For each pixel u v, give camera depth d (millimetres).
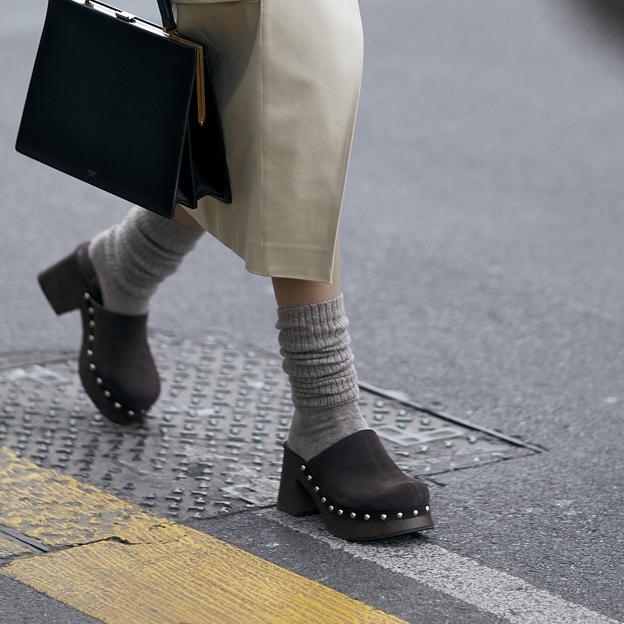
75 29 7527
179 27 7430
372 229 14688
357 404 7770
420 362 10922
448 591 6957
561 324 11992
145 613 6605
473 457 8930
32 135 7801
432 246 14172
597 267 13680
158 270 8914
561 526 7855
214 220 7746
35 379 9977
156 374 9203
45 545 7297
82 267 9023
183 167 7215
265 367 10484
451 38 23531
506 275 13336
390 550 7418
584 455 9031
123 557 7195
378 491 7449
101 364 8984
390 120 18969
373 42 23062
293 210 7141
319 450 7660
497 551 7480
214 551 7316
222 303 12172
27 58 20531
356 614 6672
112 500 7934
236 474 8406
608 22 24953
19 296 12047
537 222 15094
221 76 7340
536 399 10148
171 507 7871
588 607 6855
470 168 17047
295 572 7105
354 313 12125
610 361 11094
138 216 8820
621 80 21453
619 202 15898
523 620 6680
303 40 7027
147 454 8664
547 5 26078
